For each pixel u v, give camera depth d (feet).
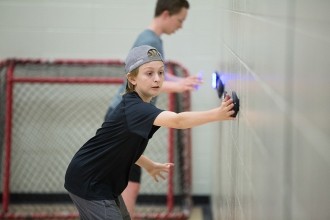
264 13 6.15
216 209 14.94
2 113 17.79
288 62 4.74
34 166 18.30
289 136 4.66
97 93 18.08
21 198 18.31
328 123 3.71
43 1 17.76
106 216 9.57
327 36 3.77
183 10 13.73
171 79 14.58
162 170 10.92
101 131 9.57
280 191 5.05
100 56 17.97
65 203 18.39
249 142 7.49
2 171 18.03
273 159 5.41
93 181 9.62
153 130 9.22
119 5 17.78
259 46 6.54
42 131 18.20
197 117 8.44
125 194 13.64
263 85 6.15
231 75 10.44
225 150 12.09
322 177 3.82
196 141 18.35
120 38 17.90
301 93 4.30
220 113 8.35
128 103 9.16
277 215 5.20
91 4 17.78
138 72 9.43
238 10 9.42
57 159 18.30
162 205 18.30
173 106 17.46
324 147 3.77
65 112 18.16
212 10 17.76
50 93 18.06
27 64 17.76
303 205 4.24
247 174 7.72
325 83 3.79
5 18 17.79
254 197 6.91
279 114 5.08
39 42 17.93
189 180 17.83
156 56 9.44
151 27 13.89
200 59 17.97
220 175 13.57
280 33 5.11
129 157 9.60
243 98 8.30
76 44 17.94
